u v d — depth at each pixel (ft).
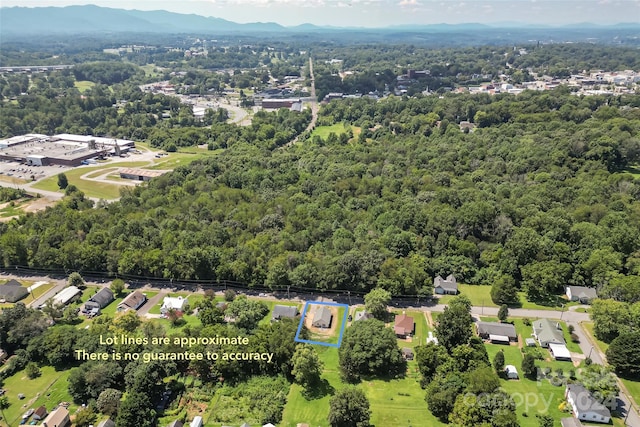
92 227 588.91
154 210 640.58
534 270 481.05
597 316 408.26
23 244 540.52
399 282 471.21
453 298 444.96
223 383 360.69
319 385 359.87
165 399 340.59
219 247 536.01
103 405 320.50
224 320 438.81
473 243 541.34
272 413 327.26
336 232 558.15
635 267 474.08
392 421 321.73
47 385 356.79
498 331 412.98
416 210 594.24
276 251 522.06
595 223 567.59
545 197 631.97
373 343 370.12
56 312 436.35
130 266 506.89
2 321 392.47
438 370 345.10
